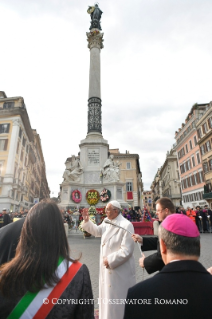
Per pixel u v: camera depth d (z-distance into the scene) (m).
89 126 19.86
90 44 22.95
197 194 41.19
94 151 18.20
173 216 1.56
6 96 45.31
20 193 39.44
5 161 34.94
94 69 21.64
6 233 1.78
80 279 1.36
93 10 24.44
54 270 1.30
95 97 20.59
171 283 1.21
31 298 1.21
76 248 8.55
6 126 36.94
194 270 1.26
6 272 1.28
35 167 59.66
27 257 1.32
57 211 1.58
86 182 17.02
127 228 2.87
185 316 1.08
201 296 1.13
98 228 3.47
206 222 16.80
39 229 1.42
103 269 2.94
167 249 1.46
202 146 39.12
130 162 48.47
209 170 36.69
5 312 1.18
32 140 49.22
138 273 5.40
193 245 1.38
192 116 42.62
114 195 15.91
